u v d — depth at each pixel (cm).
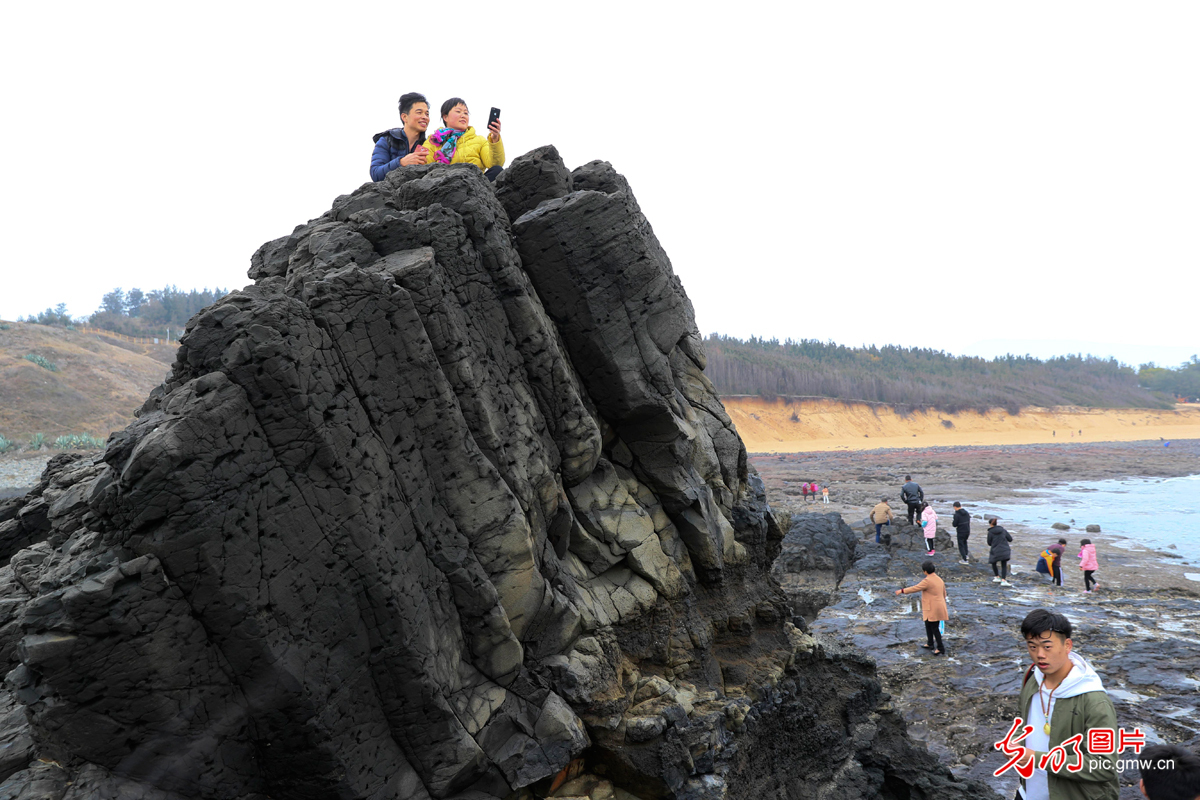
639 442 649
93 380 7375
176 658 354
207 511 347
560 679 499
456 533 460
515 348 541
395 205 556
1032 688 423
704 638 639
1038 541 3136
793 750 723
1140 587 2141
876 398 14375
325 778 398
